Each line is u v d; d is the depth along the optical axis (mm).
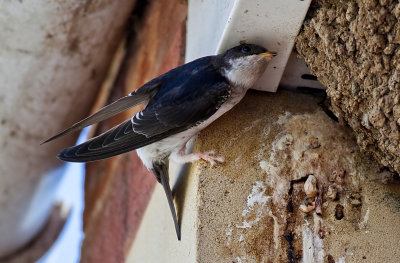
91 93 8109
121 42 8000
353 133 6879
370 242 6434
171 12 7906
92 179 9250
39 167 8359
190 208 6660
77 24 7453
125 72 8148
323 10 6250
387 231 6465
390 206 6551
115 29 7812
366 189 6633
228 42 6754
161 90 7145
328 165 6746
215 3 6867
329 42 6254
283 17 6371
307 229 6500
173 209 6961
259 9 6316
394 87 5918
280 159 6781
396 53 5898
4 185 8383
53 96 7855
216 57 6973
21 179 8383
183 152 7062
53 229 9461
